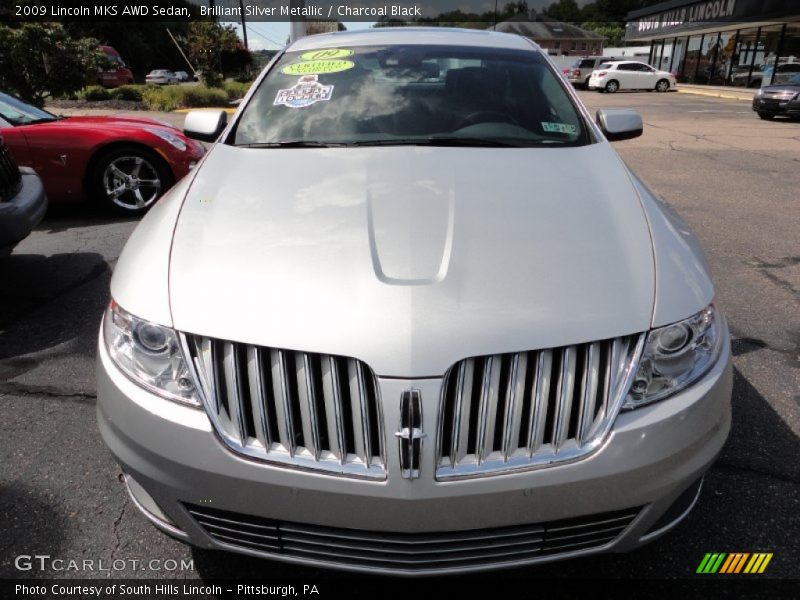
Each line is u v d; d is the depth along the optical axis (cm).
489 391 164
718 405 183
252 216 209
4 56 1312
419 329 165
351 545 172
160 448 174
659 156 986
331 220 204
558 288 178
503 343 164
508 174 235
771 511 232
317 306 171
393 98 295
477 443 165
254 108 298
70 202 623
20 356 350
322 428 169
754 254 509
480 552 173
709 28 2880
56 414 296
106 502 241
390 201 213
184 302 179
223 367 173
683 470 176
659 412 172
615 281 182
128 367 183
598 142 274
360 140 273
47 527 229
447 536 168
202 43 2139
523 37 361
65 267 484
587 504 169
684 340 178
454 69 312
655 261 192
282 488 167
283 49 348
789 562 212
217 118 325
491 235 196
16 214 380
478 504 164
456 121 283
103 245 538
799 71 2409
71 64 1366
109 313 200
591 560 213
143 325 179
